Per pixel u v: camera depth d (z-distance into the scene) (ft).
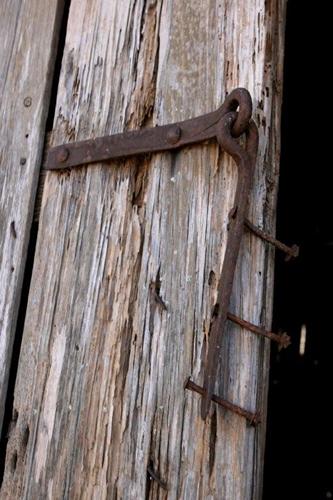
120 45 3.47
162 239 3.19
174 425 3.03
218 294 2.98
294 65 5.92
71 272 3.37
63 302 3.36
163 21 3.39
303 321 7.48
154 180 3.25
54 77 3.73
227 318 2.96
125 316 3.20
